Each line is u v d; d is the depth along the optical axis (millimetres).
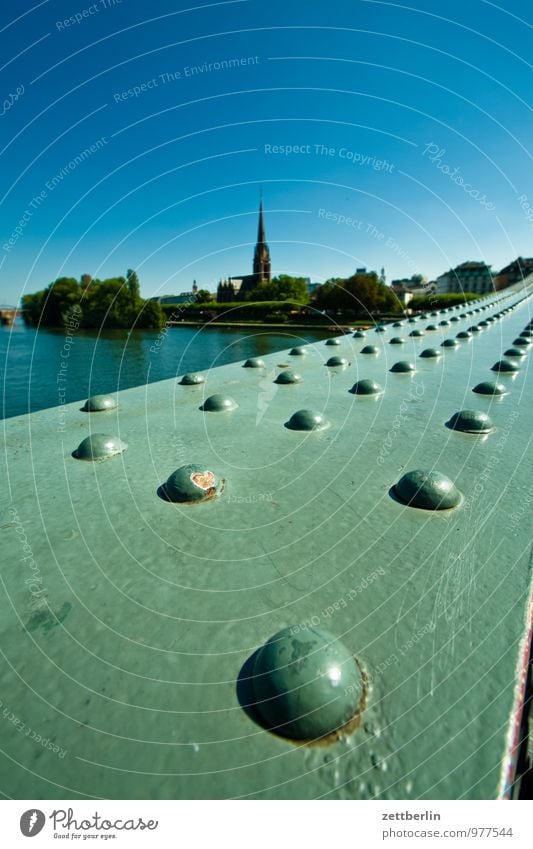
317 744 1339
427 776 1238
